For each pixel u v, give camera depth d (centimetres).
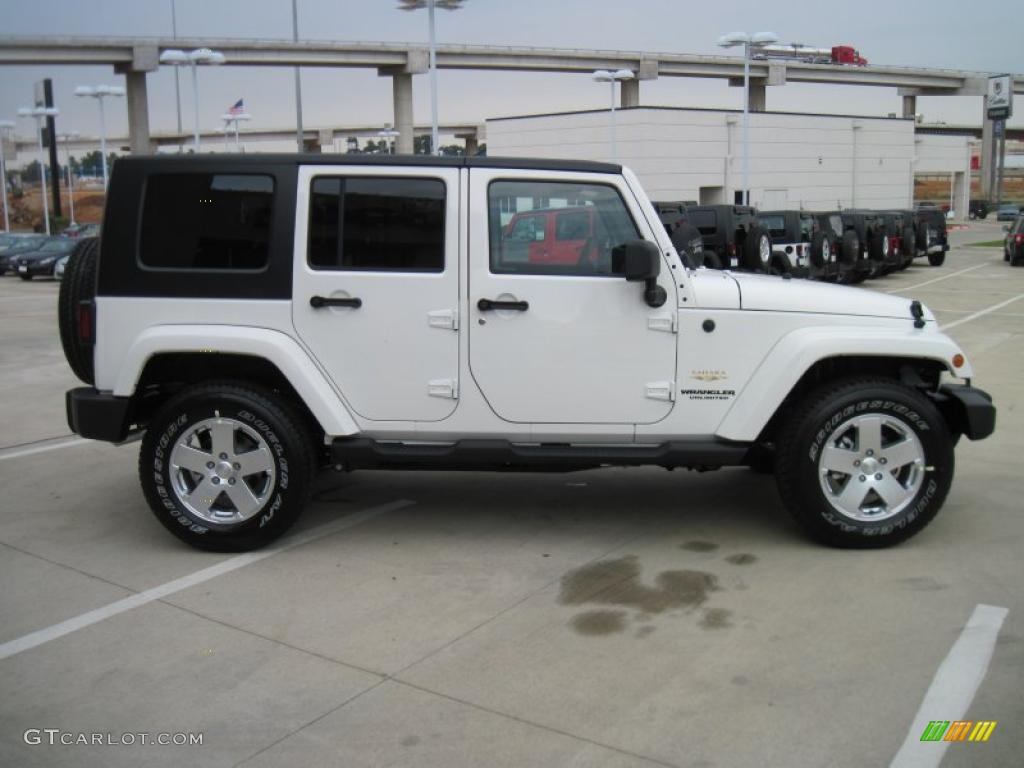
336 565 502
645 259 468
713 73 8175
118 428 505
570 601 452
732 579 475
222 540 512
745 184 3491
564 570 492
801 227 2050
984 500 597
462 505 604
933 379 539
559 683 373
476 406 500
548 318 492
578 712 351
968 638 405
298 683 377
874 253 2430
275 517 509
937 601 445
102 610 448
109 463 722
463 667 387
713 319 494
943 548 514
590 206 492
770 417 496
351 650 404
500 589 468
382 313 495
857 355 507
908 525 506
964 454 709
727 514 582
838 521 504
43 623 434
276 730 343
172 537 549
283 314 497
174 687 375
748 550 517
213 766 322
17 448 771
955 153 8619
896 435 511
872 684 368
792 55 8331
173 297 499
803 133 6272
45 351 1338
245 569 497
